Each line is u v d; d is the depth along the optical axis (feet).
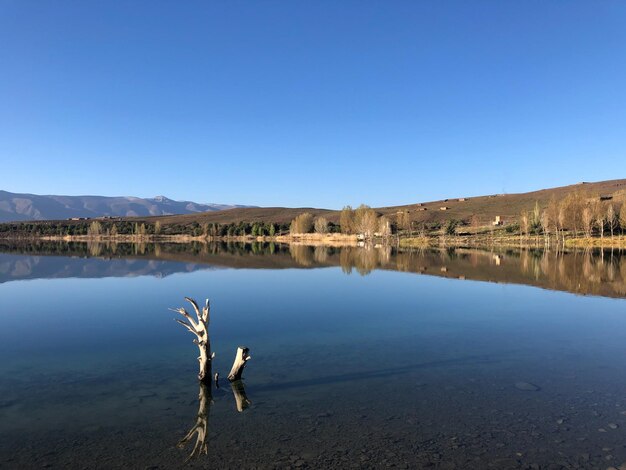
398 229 479.00
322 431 32.45
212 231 557.33
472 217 520.42
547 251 248.93
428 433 32.01
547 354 52.11
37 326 68.49
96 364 49.24
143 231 569.23
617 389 40.37
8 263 186.80
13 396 39.63
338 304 87.40
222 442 30.94
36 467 27.94
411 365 48.08
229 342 58.85
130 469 27.68
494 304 86.33
